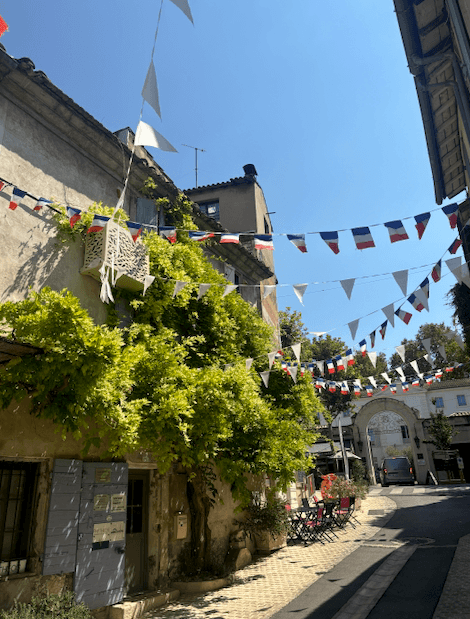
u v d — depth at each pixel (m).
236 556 9.95
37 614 5.46
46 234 7.21
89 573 6.62
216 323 9.52
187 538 9.05
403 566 8.67
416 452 34.44
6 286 6.42
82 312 5.30
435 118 7.70
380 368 39.47
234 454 8.39
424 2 6.30
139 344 6.73
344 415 40.31
